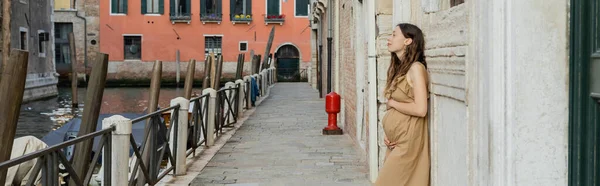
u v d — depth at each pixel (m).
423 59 4.02
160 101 31.50
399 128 3.95
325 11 18.97
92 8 41.62
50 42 33.47
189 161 8.04
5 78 4.60
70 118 22.91
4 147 4.58
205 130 9.31
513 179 2.85
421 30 4.15
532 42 2.81
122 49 41.75
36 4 31.50
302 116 14.41
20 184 5.68
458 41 3.43
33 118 22.73
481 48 3.07
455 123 3.59
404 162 3.96
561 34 2.82
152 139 6.18
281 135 10.77
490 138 2.97
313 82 28.48
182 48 42.28
